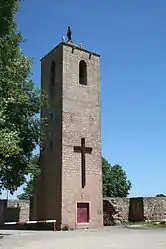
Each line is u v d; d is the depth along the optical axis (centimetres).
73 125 3909
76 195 3744
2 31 1906
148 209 4203
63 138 3797
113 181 6894
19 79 2514
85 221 3753
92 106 4134
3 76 2033
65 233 3102
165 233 2861
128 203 4325
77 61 4159
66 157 3769
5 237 2695
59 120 3891
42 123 3825
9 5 1866
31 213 4181
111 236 2694
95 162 3988
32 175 3631
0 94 2069
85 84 4188
